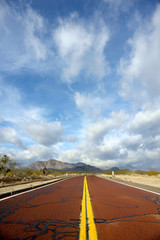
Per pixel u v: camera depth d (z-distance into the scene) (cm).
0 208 536
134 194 887
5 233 314
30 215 450
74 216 442
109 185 1477
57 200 697
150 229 340
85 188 1212
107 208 544
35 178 2538
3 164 2261
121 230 333
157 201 679
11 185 1374
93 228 344
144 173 4197
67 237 295
